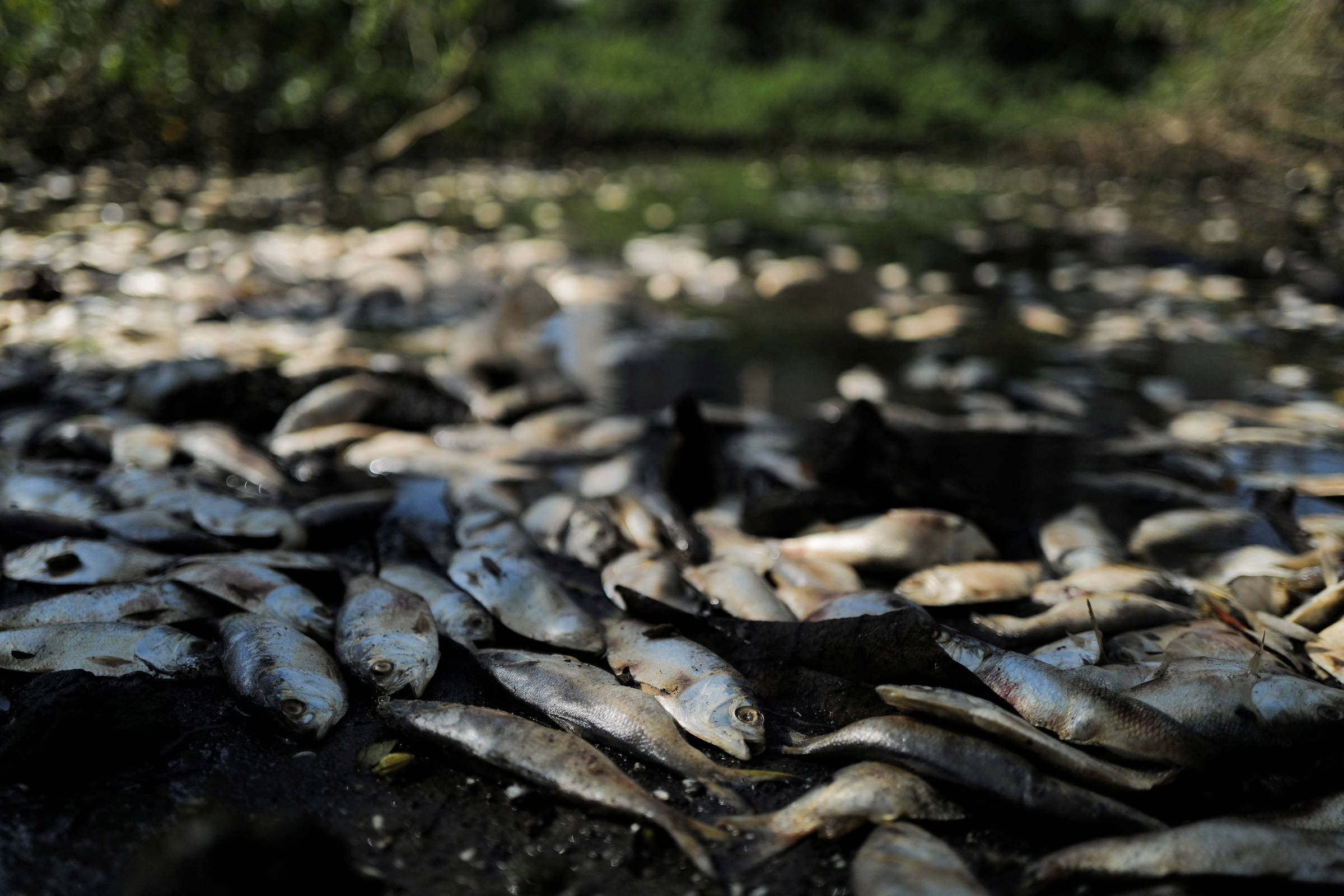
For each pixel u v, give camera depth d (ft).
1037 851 2.59
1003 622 3.18
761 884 2.54
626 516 3.62
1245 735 2.73
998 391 5.08
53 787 2.65
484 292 6.67
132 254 6.66
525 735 2.72
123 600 3.03
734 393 5.03
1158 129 13.75
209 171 10.71
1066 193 12.61
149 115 10.69
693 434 3.89
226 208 8.84
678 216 10.28
